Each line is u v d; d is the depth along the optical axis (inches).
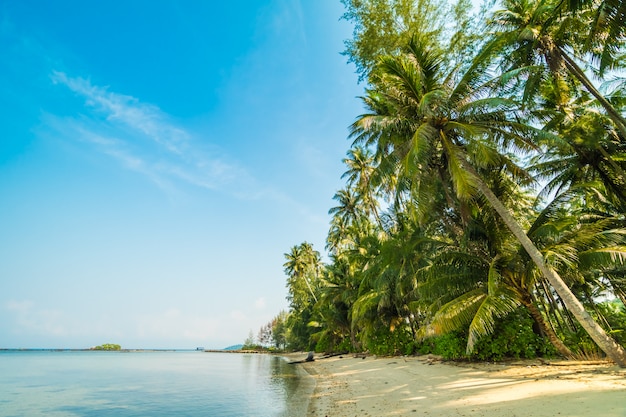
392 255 836.6
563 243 480.7
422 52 546.0
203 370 1407.5
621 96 641.6
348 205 1649.9
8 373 1279.5
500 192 599.5
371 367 824.3
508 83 501.0
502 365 511.2
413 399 377.7
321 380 757.9
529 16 588.1
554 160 677.9
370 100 690.2
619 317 729.0
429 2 609.6
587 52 534.6
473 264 569.0
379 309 1049.5
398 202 621.3
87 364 1961.1
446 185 608.7
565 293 413.7
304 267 2447.1
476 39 620.1
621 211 674.8
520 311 572.7
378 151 678.5
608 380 316.8
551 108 661.3
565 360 490.3
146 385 863.1
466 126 486.9
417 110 545.6
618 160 611.5
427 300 709.9
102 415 492.4
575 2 444.5
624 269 680.4
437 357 739.4
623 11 418.9
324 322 1908.2
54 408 550.0
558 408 248.4
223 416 450.6
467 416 270.1
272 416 415.8
